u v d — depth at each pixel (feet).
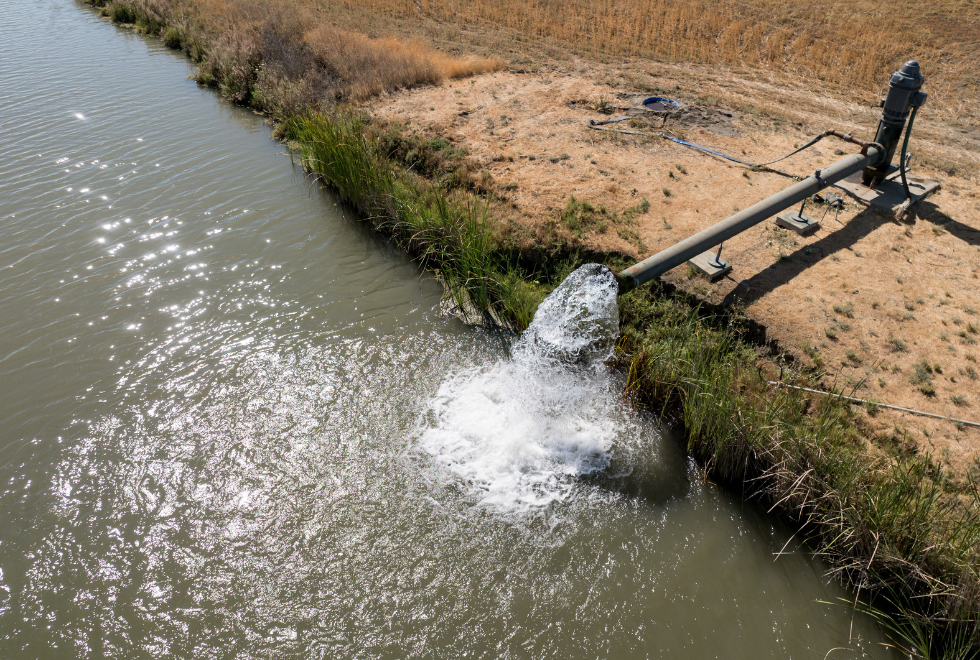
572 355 26.05
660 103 49.75
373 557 21.65
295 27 63.31
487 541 22.21
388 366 28.99
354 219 39.34
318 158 41.29
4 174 42.78
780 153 42.63
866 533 20.52
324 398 27.37
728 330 28.48
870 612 20.27
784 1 72.84
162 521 22.63
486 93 52.60
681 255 28.53
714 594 20.92
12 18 79.15
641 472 24.79
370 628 19.74
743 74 58.18
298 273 34.68
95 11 82.53
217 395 27.43
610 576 21.31
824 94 53.98
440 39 65.31
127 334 30.37
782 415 23.72
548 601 20.57
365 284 34.04
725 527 22.91
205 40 64.95
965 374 26.00
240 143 48.14
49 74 60.64
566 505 23.45
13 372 28.22
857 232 34.24
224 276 34.24
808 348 27.14
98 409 26.63
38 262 34.76
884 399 25.08
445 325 31.32
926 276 31.14
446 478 24.23
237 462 24.70
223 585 20.79
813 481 21.83
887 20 66.54
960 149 44.68
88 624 19.66
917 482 21.18
